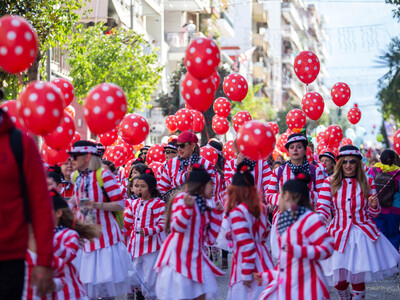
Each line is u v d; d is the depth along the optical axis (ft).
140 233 29.53
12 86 50.29
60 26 54.08
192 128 43.29
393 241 38.81
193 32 157.17
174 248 22.68
